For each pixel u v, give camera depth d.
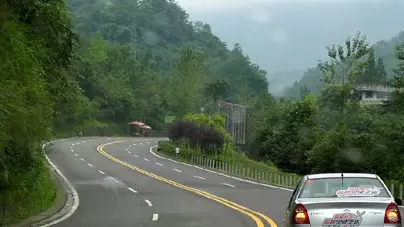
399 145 40.22
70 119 104.12
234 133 76.88
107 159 56.94
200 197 28.34
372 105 72.81
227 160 58.84
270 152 69.56
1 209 16.72
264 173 46.06
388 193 10.05
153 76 151.25
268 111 85.88
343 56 61.19
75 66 24.84
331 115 62.78
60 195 26.34
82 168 46.78
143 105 137.25
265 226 17.14
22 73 14.88
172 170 48.25
